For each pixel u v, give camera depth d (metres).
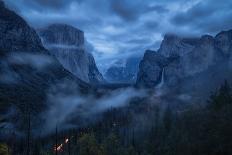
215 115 140.25
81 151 156.38
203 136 130.38
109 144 166.12
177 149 135.75
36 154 171.75
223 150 115.81
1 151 87.38
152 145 162.88
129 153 161.00
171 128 166.75
